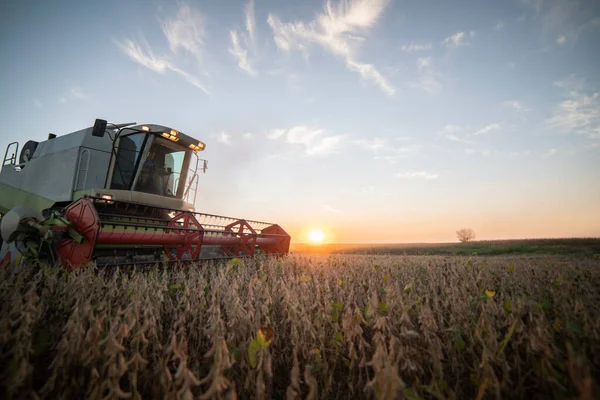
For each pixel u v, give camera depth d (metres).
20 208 4.59
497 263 7.61
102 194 6.47
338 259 7.69
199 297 3.21
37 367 2.22
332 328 2.70
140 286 3.22
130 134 7.77
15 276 3.79
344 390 2.33
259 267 5.82
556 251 23.50
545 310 2.79
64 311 2.88
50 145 8.21
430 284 4.04
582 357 1.56
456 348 2.26
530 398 1.98
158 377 1.93
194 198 9.14
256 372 1.97
